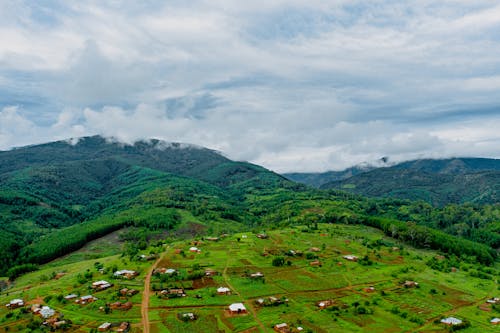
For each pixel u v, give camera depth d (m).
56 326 137.62
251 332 135.00
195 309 153.12
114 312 149.62
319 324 143.50
